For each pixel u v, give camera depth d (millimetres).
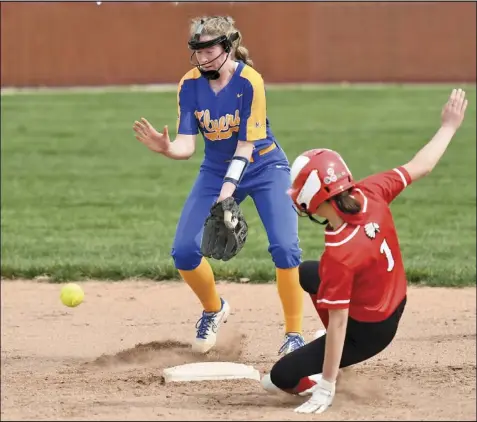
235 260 29969
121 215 39125
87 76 101188
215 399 16375
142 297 26625
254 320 23859
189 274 20062
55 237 34656
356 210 14344
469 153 54875
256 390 17125
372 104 80938
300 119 72000
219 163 19781
